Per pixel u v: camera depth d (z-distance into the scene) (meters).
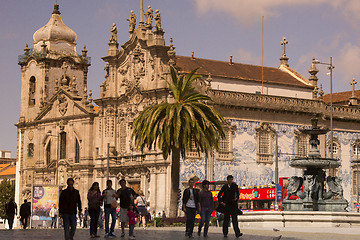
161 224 58.19
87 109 85.75
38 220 58.47
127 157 79.31
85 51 100.81
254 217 42.22
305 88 87.75
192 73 59.94
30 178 95.31
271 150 77.62
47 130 92.44
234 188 29.56
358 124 85.31
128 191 29.88
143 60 78.50
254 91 83.06
